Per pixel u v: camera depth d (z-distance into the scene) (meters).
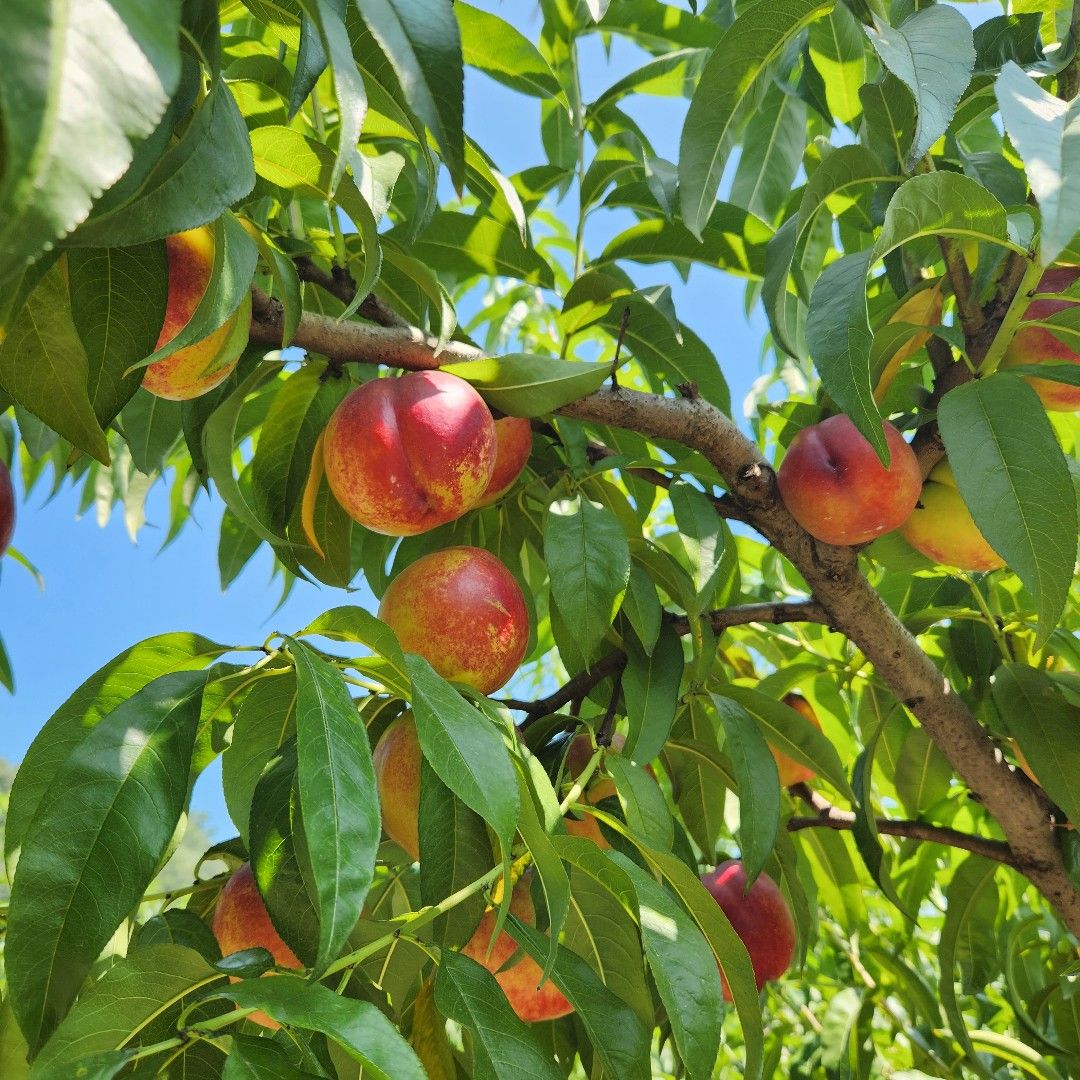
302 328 1.24
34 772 0.93
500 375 1.29
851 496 1.34
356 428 1.23
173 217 0.60
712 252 1.70
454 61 0.59
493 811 0.81
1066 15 1.58
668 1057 2.43
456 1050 1.43
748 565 2.24
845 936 2.40
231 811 1.16
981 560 1.50
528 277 1.70
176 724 0.87
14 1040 1.00
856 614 1.51
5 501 1.11
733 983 1.09
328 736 0.72
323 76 1.25
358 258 1.43
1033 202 1.46
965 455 1.12
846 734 2.09
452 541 1.72
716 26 1.90
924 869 2.00
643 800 1.20
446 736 0.83
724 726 1.42
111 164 0.32
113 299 0.83
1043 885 1.64
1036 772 1.49
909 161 1.02
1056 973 2.08
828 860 1.97
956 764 1.60
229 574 1.92
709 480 1.67
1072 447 2.10
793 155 2.19
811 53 1.81
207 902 1.34
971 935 1.88
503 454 1.43
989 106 1.61
